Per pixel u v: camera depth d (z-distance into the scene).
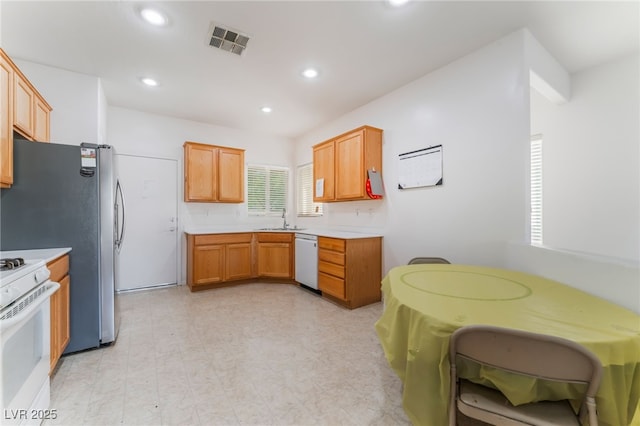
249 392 1.71
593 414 0.85
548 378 0.89
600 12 2.06
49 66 2.75
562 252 1.71
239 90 3.34
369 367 2.00
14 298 1.23
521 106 2.23
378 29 2.24
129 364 2.03
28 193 2.04
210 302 3.46
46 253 1.88
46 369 1.54
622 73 2.62
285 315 3.03
